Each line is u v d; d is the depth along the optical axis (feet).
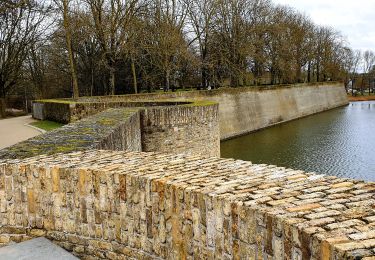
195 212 12.57
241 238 11.13
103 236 15.83
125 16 125.49
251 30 166.20
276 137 136.98
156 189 13.93
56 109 87.40
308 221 9.72
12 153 21.04
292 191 12.25
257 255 10.69
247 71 181.27
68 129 31.63
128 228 15.06
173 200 13.37
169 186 13.44
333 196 11.60
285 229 9.77
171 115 60.54
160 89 176.96
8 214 17.60
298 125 170.71
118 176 15.11
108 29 124.98
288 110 189.16
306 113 212.43
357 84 431.84
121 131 34.99
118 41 127.03
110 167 16.40
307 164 95.45
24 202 17.33
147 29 137.49
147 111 58.49
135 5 127.24
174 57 145.18
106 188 15.51
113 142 29.66
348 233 8.95
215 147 71.26
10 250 15.97
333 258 8.34
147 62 150.30
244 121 147.13
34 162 18.06
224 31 161.38
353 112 227.40
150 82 152.66
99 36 125.80
